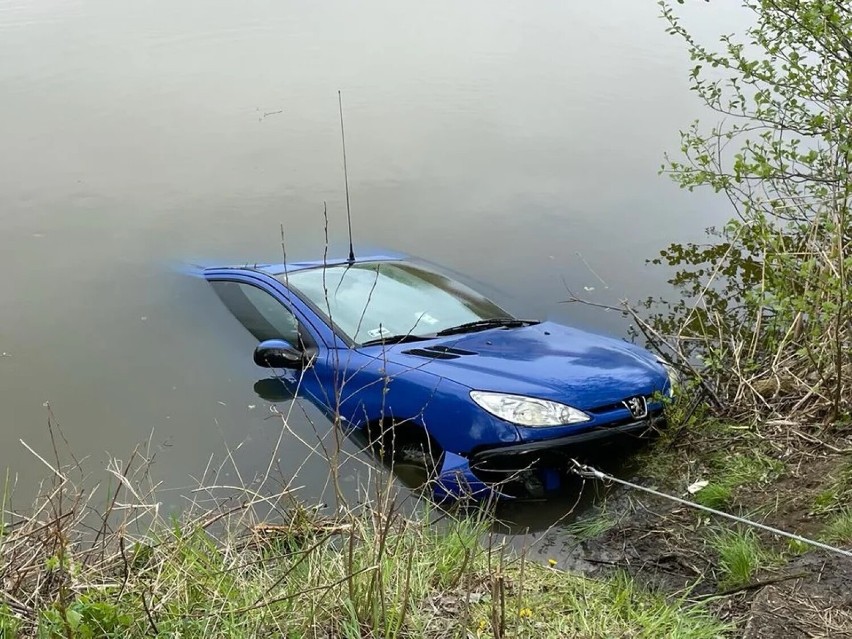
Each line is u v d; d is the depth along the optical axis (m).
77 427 5.16
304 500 4.45
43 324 6.52
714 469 4.87
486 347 5.27
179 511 4.31
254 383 5.60
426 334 5.56
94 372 5.77
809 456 4.77
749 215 6.39
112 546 3.57
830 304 4.80
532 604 3.39
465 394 4.64
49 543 3.25
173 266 7.61
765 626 3.22
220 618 3.00
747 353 6.29
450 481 4.50
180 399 5.45
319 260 6.80
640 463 5.03
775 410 5.34
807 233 6.31
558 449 4.48
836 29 5.50
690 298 7.75
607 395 4.74
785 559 3.75
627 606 3.46
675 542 4.16
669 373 5.39
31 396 5.48
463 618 3.10
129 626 2.88
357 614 3.10
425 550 3.73
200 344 6.06
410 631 3.10
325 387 5.27
